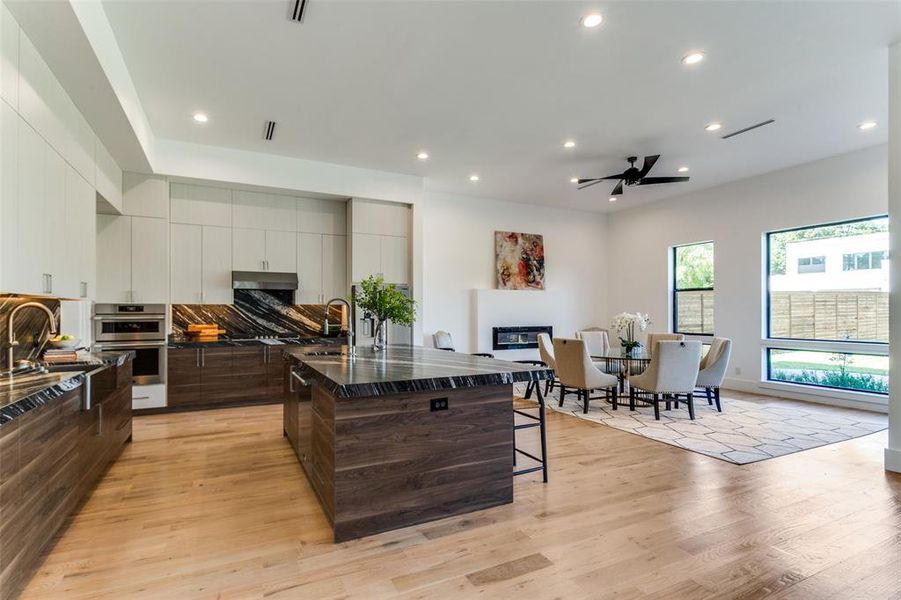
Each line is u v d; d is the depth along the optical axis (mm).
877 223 5516
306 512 2680
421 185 6555
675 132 4938
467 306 7777
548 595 1915
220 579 2018
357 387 2207
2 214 2188
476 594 1919
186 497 2891
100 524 2521
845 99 4164
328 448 2490
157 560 2166
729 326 6949
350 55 3418
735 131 4914
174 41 3209
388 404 2457
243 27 3062
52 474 2238
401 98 4117
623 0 2801
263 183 5562
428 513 2553
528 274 8297
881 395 5363
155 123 4641
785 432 4461
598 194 7672
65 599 1867
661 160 5895
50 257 2844
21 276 2418
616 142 5227
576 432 4469
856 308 5691
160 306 5191
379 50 3355
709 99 4152
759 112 4438
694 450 3881
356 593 1925
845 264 5785
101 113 3500
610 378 5391
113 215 5008
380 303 3869
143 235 5121
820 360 6004
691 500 2859
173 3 2807
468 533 2434
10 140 2277
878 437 4277
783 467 3461
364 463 2400
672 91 4004
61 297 3057
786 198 6250
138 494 2932
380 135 4992
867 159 5465
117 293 5004
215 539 2365
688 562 2162
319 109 4336
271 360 5688
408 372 2580
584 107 4312
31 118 2543
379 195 6262
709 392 5750
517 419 4977
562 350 5418
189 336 5719
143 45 3254
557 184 7020
